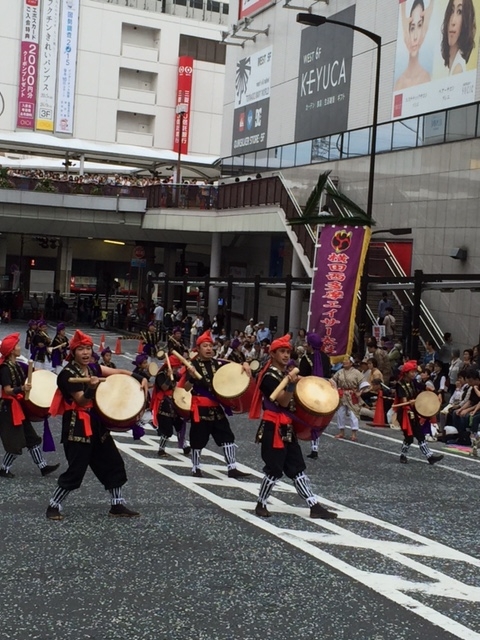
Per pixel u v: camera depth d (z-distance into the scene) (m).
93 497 10.09
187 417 12.45
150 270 49.28
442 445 16.89
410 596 6.86
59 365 22.55
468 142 26.58
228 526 8.91
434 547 8.45
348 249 23.39
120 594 6.70
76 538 8.24
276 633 6.00
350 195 32.53
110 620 6.14
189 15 75.94
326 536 8.66
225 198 41.38
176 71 72.94
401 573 7.48
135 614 6.28
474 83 26.84
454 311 26.20
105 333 45.56
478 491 11.71
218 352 28.23
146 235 46.94
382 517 9.70
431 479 12.56
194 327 36.69
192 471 11.87
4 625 5.98
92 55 70.00
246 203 39.09
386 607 6.59
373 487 11.64
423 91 29.38
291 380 9.09
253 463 13.21
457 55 27.64
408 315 25.14
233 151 46.31
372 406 20.58
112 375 9.01
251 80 44.25
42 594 6.64
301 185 34.97
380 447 15.96
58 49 68.25
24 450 13.60
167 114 72.88
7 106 67.12
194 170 56.16
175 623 6.12
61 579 7.02
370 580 7.24
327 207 26.94
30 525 8.66
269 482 9.33
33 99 67.75
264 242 43.31
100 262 62.09
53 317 51.59
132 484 11.04
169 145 73.19
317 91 37.22
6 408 11.12
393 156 30.11
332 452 14.98
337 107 35.47
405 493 11.29
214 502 10.04
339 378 16.81
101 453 9.03
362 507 10.20
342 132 33.53
